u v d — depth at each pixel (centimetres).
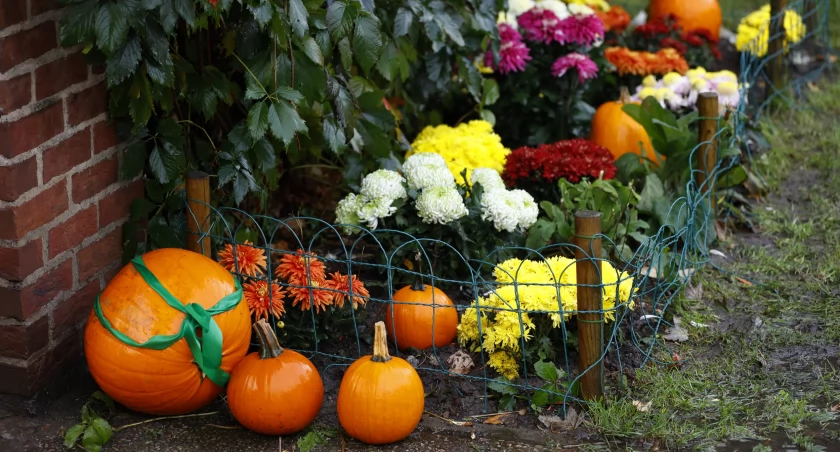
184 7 289
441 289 381
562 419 306
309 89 340
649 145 484
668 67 543
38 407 308
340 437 298
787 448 289
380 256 388
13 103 278
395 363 289
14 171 282
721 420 303
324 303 327
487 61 493
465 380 328
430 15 407
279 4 318
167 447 292
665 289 371
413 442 296
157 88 314
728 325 371
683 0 662
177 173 329
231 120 403
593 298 299
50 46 290
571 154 419
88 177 316
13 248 289
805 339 357
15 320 298
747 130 545
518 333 321
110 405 307
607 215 402
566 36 494
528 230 411
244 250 334
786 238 448
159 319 290
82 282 321
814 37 730
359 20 337
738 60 691
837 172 518
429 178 377
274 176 367
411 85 480
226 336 301
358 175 419
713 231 437
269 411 288
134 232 337
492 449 292
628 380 329
